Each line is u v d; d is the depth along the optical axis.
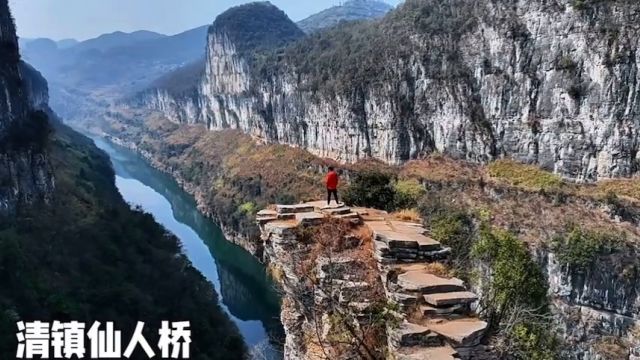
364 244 22.64
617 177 96.56
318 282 21.36
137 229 92.31
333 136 159.38
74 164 128.75
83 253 76.69
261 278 101.31
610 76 95.94
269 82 196.50
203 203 161.50
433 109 127.81
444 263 20.75
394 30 151.62
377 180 39.16
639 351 71.12
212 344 66.00
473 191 102.50
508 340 23.88
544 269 81.62
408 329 16.83
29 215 83.62
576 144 101.81
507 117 114.44
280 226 23.52
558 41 104.88
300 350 22.45
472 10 125.25
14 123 97.19
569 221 85.75
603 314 77.56
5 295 58.34
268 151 186.25
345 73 153.75
